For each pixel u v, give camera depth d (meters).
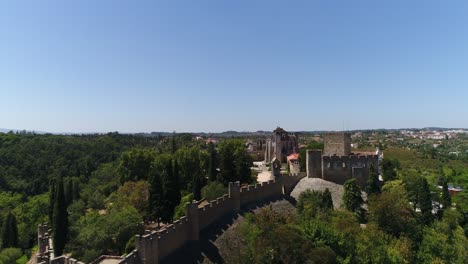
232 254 56.06
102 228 64.50
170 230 51.81
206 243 56.97
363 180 87.88
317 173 88.62
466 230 91.19
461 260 68.31
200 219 59.97
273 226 49.38
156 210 74.38
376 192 80.88
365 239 56.53
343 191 84.19
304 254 45.25
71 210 100.44
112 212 71.69
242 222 64.81
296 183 88.00
